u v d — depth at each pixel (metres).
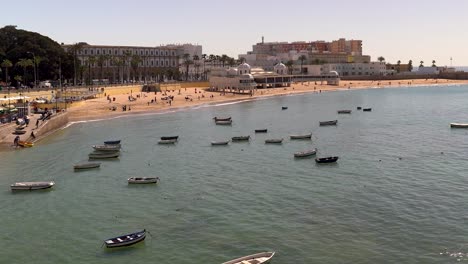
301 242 57.25
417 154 104.12
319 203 71.00
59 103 175.38
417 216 64.75
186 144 121.56
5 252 56.09
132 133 138.62
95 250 56.41
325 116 179.88
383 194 74.75
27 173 91.50
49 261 53.72
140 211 69.44
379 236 58.50
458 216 64.38
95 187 82.25
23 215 68.56
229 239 58.66
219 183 83.31
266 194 76.12
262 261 52.09
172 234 60.59
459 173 86.75
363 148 112.62
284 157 104.31
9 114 140.88
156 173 91.44
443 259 52.38
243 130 145.62
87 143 122.06
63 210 70.44
